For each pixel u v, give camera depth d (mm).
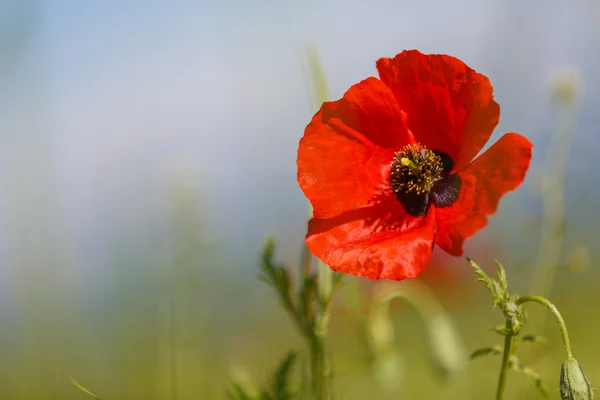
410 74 585
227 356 809
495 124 570
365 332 692
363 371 693
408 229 582
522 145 559
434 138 590
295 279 628
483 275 556
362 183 589
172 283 755
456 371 717
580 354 750
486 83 570
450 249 572
